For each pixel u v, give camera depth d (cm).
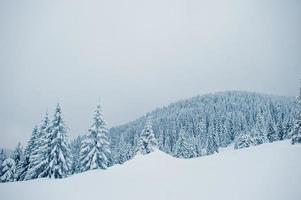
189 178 2098
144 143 5650
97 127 4278
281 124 8275
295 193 1459
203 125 13050
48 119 4647
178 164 2838
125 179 2369
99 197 1859
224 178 1930
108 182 2314
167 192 1797
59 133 3869
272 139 8262
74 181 2520
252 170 2033
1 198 2042
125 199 1756
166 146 9669
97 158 4122
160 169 2656
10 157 4903
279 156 2441
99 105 4366
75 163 5856
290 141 4372
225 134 11362
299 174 1744
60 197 1967
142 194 1822
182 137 7325
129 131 13900
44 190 2228
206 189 1742
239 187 1673
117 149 8281
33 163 3919
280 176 1766
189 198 1625
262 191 1549
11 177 4547
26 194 2134
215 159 2866
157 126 15038
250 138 7931
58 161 3803
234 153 3194
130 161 3144
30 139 4697
